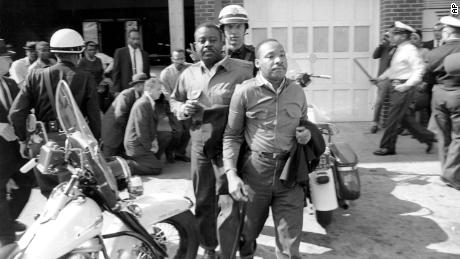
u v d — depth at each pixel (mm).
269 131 3201
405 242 4301
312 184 4188
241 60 3648
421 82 6535
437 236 4398
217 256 3975
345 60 8953
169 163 6867
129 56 7934
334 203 4172
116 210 3059
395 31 6680
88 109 4098
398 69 6641
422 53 7434
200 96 3537
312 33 8891
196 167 3670
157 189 5754
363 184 5734
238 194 3152
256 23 8883
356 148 7293
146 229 3283
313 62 8969
